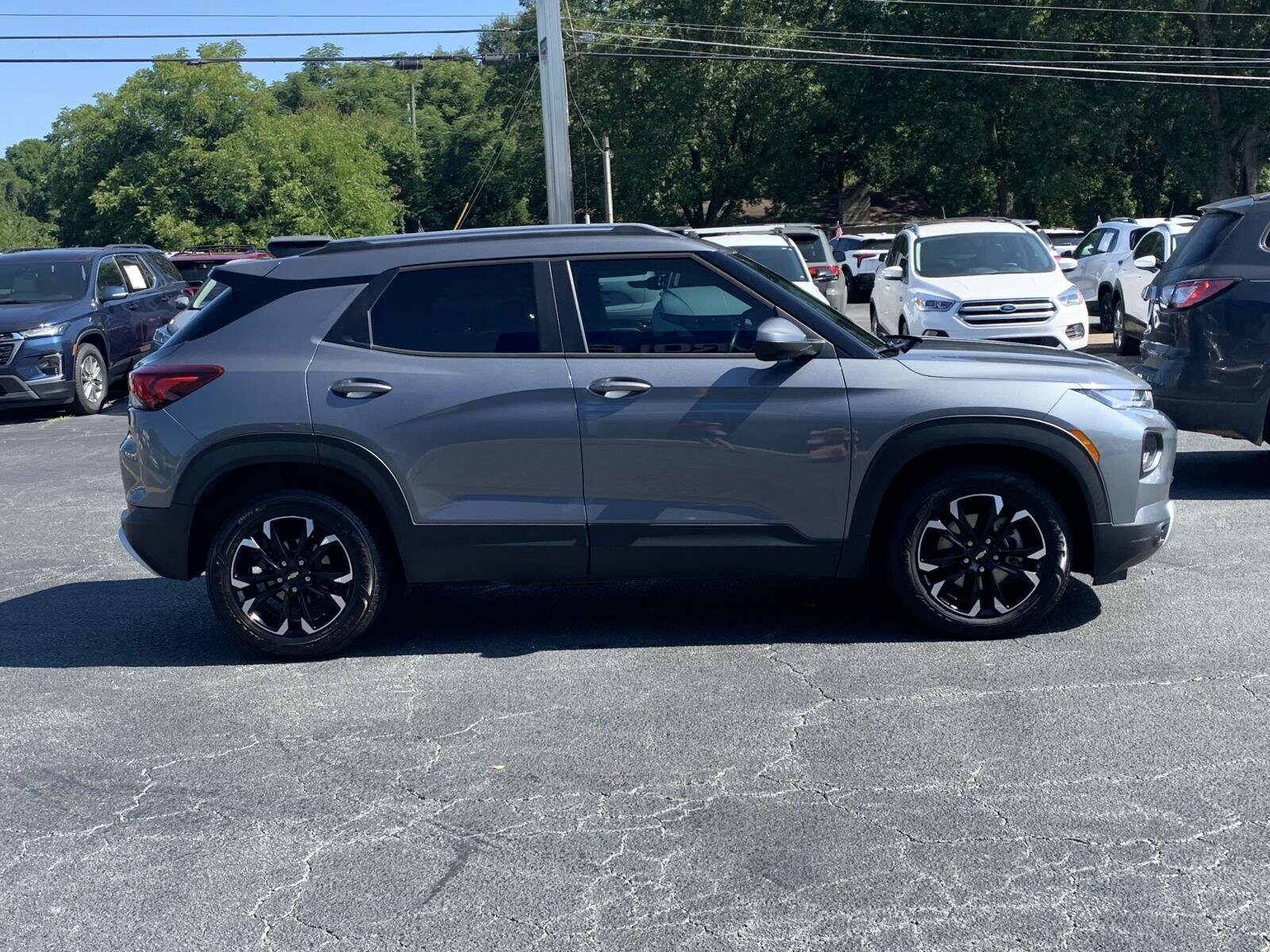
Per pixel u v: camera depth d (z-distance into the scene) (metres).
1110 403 5.71
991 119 48.00
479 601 6.81
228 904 3.71
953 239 15.55
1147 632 5.88
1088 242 20.14
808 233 17.86
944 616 5.79
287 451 5.70
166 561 5.88
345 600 5.85
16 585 7.64
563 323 5.73
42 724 5.24
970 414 5.59
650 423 5.62
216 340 5.85
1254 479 9.28
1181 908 3.48
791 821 4.09
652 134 53.91
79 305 16.50
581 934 3.47
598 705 5.19
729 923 3.49
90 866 3.98
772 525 5.69
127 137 54.97
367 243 5.93
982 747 4.63
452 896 3.70
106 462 12.48
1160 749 4.55
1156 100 48.31
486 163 80.00
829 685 5.32
